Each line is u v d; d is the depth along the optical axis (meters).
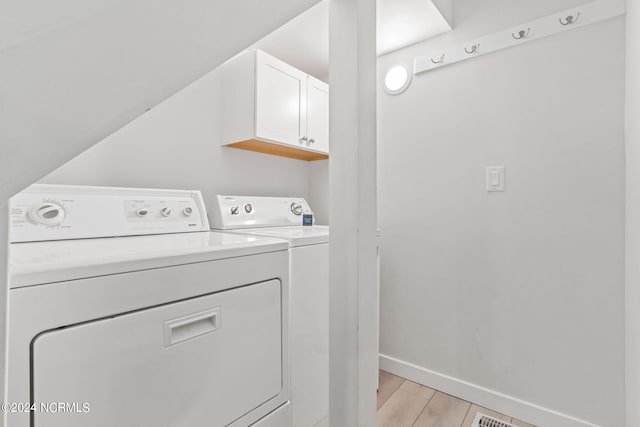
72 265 0.63
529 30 1.53
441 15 1.65
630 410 1.25
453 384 1.77
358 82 0.79
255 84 1.66
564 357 1.46
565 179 1.45
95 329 0.66
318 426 1.28
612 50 1.34
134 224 1.22
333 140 0.84
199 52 0.39
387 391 1.81
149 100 0.38
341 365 0.84
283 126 1.80
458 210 1.77
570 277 1.45
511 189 1.60
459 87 1.77
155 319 0.76
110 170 1.42
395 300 2.01
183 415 0.80
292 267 1.18
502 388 1.63
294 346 1.17
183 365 0.81
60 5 0.25
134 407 0.71
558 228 1.47
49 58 0.27
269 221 1.89
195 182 1.75
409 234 1.96
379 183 2.09
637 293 1.13
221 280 0.91
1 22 0.23
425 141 1.89
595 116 1.38
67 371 0.62
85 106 0.32
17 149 0.29
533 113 1.53
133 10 0.29
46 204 1.01
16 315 0.56
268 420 1.05
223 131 1.86
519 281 1.58
